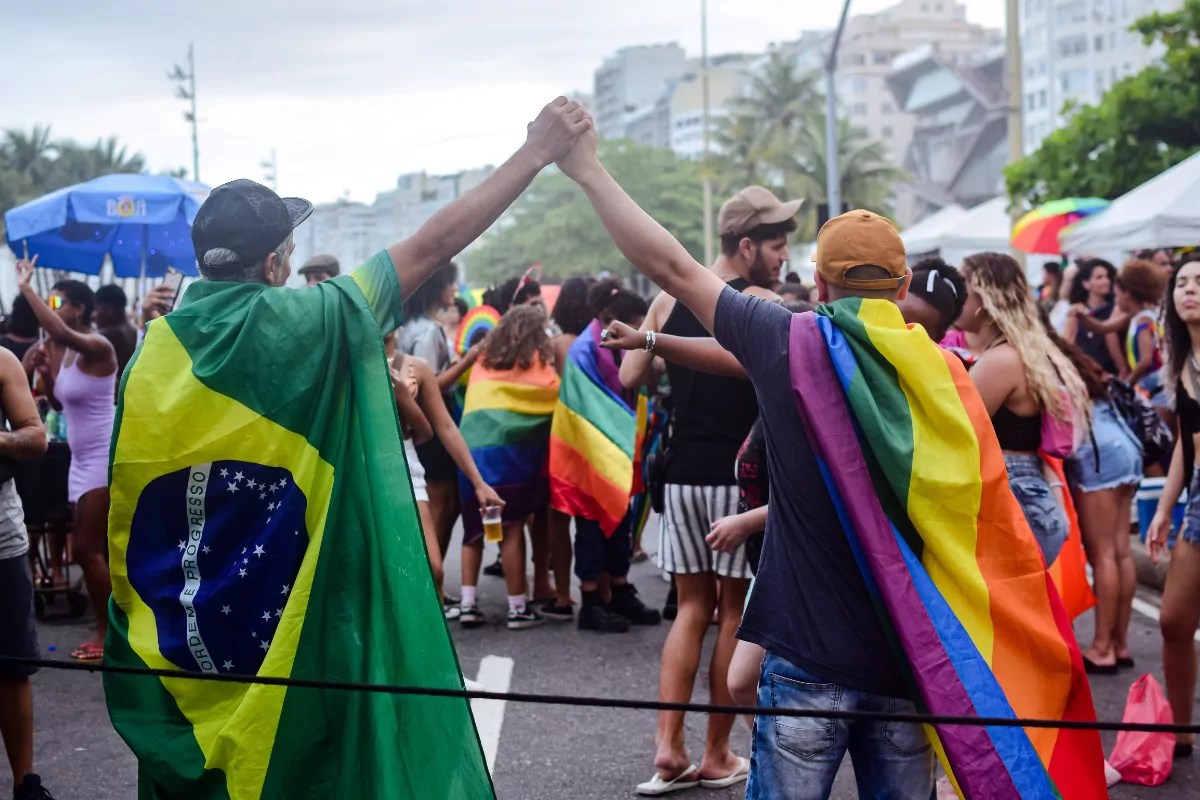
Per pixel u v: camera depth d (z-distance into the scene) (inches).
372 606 110.0
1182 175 443.5
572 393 289.7
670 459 185.2
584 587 295.4
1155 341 344.5
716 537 151.9
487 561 383.9
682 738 186.1
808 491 112.9
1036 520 184.5
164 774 108.4
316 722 108.9
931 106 5073.8
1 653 166.9
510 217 5024.6
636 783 190.7
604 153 4284.0
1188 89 920.9
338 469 110.7
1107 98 944.9
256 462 108.9
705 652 268.7
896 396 111.5
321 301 110.8
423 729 108.1
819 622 112.7
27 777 170.2
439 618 109.8
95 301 319.6
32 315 361.4
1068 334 385.4
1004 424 186.5
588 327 296.0
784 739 115.3
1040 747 110.6
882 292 116.3
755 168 3088.1
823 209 1125.1
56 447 306.8
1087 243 465.4
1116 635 252.5
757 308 117.2
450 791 107.6
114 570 110.5
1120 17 4168.3
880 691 111.9
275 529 109.0
